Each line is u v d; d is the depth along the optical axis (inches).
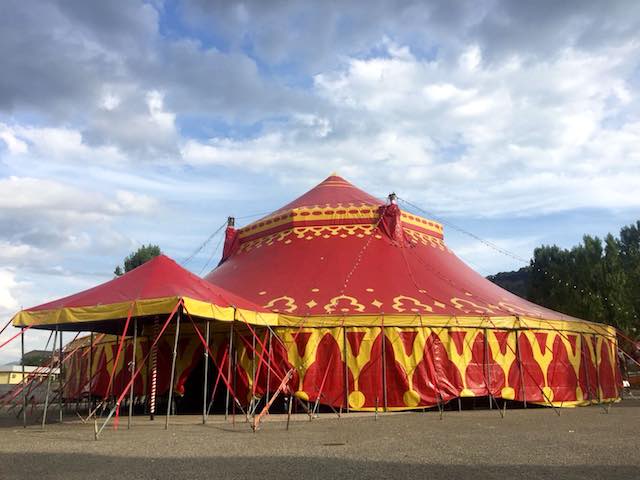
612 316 1259.2
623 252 1724.9
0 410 725.9
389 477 235.1
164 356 655.1
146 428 457.4
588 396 674.8
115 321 624.4
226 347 647.8
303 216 852.0
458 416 531.5
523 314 664.4
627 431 394.0
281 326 615.8
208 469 258.5
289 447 327.6
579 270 1341.0
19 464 282.0
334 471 249.4
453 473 242.4
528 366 637.3
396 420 498.0
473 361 615.5
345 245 792.3
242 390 623.2
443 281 741.3
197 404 753.0
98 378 727.1
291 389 560.1
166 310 482.6
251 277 756.0
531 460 273.6
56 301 540.4
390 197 844.6
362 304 645.9
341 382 600.4
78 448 336.8
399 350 605.3
